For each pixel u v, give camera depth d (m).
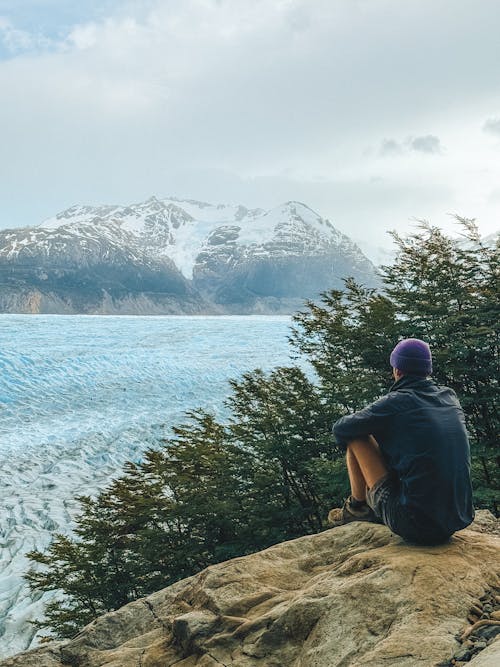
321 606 2.91
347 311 12.34
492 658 2.09
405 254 12.00
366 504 3.99
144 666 3.22
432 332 10.66
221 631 3.18
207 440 12.66
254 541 10.84
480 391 11.01
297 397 12.41
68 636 10.99
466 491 3.17
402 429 3.15
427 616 2.61
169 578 10.72
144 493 11.46
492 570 2.96
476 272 11.22
